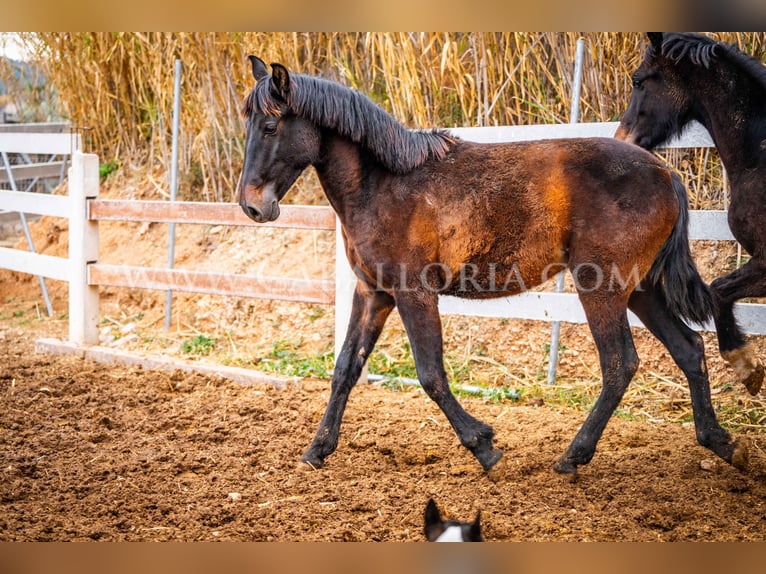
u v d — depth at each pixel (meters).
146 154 8.92
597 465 3.84
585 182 3.48
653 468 3.79
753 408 4.59
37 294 8.22
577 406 4.90
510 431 4.43
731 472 3.71
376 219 3.63
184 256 7.66
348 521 3.25
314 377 5.55
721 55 3.89
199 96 7.87
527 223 3.54
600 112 5.89
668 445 4.11
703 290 3.62
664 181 3.48
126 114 8.89
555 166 3.53
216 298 7.10
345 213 3.73
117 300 7.65
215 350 6.40
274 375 5.39
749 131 3.82
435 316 3.64
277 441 4.25
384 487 3.61
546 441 4.20
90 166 6.14
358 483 3.67
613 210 3.44
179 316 7.13
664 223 3.48
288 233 7.33
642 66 4.13
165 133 8.29
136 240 8.07
